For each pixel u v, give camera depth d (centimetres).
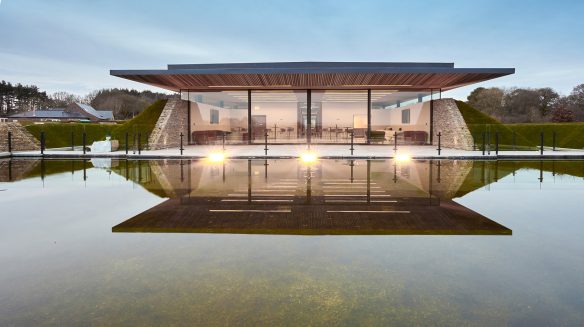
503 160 1359
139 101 8825
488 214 511
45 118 7844
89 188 728
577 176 909
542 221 473
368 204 578
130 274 307
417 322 231
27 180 836
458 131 1775
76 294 271
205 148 1842
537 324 230
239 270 314
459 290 276
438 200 610
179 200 609
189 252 359
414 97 2061
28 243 387
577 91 4397
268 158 1390
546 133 2480
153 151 1647
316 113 2066
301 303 257
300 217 495
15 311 246
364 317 238
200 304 255
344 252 358
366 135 2070
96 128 2414
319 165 1162
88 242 390
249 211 530
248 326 226
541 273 307
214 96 2081
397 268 318
